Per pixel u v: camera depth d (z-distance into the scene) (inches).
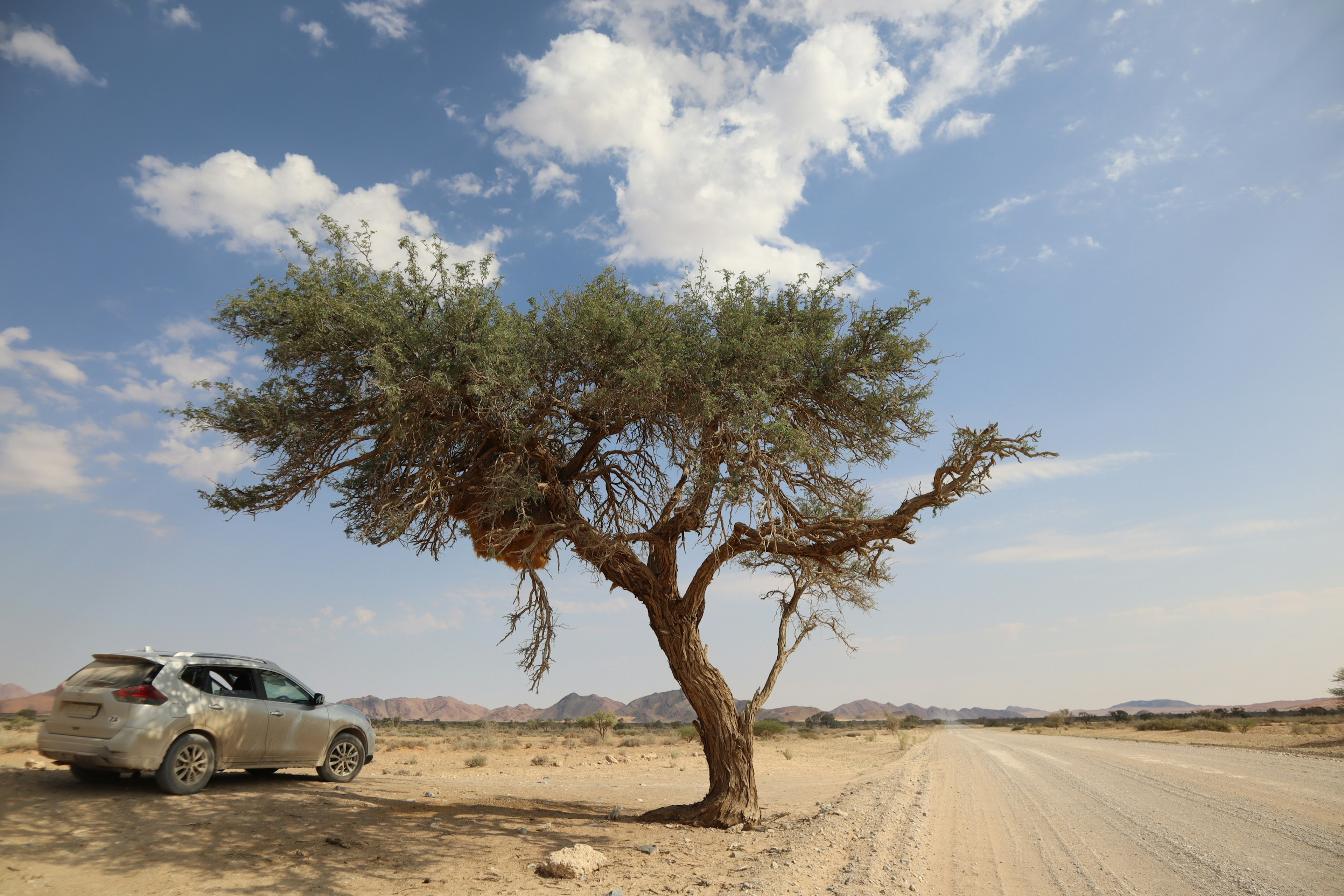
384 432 390.0
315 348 357.4
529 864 305.6
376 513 400.8
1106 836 400.8
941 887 283.0
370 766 826.2
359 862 296.4
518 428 392.5
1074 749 1253.1
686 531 448.8
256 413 356.5
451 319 368.5
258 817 354.3
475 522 430.6
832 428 460.8
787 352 406.3
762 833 402.9
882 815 471.8
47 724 381.7
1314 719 2082.9
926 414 445.7
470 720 7003.0
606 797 605.3
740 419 386.0
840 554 440.5
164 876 262.2
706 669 446.9
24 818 312.7
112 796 366.3
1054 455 372.5
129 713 374.9
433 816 409.7
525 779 746.8
